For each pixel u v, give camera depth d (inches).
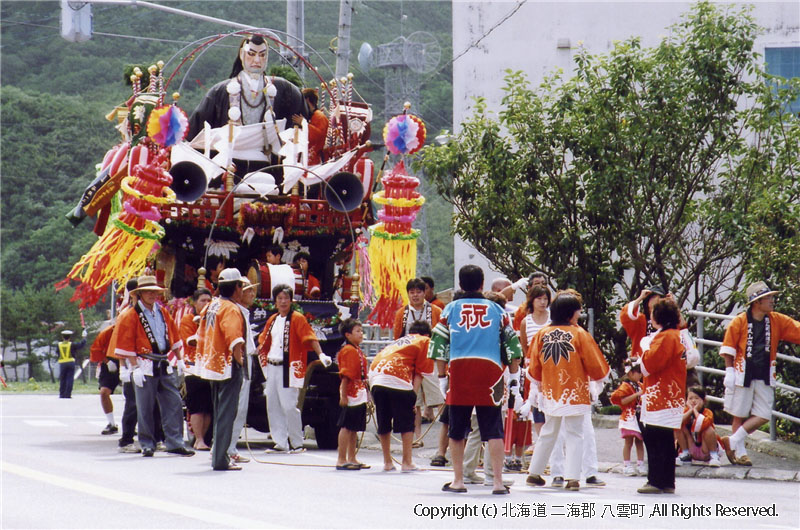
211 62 5152.6
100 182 1212.5
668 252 1398.9
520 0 1792.6
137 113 1186.0
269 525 639.1
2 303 4384.8
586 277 1423.5
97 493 761.6
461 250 1807.3
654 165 1387.8
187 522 645.9
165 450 1069.8
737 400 978.7
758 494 813.2
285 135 1218.0
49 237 5012.3
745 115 1401.3
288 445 1097.4
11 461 956.6
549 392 823.7
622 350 1446.9
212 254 1176.2
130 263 1111.6
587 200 1421.0
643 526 669.9
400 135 1179.9
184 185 1105.4
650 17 1748.3
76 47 5935.0
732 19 1406.3
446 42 5349.4
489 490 819.4
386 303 1225.4
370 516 681.0
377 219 1239.5
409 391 926.4
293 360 1080.2
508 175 1438.2
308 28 5162.4
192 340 952.3
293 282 1150.3
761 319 980.6
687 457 960.9
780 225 1159.6
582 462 843.4
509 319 792.9
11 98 5329.7
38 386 3117.6
